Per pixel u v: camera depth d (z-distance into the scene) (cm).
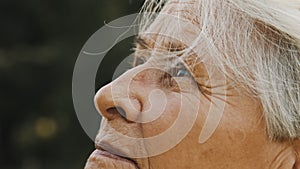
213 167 63
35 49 453
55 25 459
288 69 64
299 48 64
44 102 443
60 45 450
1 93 443
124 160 64
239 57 64
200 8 66
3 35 461
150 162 64
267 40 64
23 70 443
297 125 63
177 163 63
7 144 446
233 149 63
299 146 64
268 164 63
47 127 434
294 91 63
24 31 467
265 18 64
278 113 63
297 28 64
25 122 441
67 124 430
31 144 430
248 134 63
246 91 63
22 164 438
